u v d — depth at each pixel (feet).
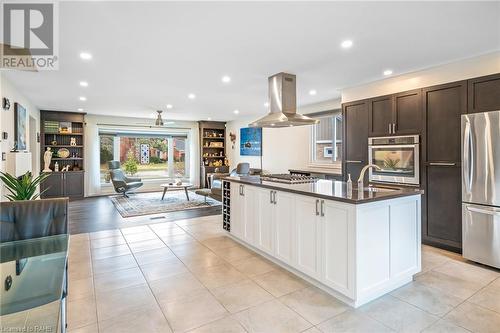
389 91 13.20
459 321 6.61
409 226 8.39
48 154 23.11
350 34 8.52
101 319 6.70
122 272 9.39
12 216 7.16
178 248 11.77
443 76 11.25
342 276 7.41
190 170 31.91
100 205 21.43
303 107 21.27
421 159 11.95
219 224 15.70
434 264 9.98
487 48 9.55
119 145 28.73
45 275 5.69
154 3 6.70
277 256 9.73
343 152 15.48
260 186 10.50
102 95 17.24
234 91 16.14
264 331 6.27
